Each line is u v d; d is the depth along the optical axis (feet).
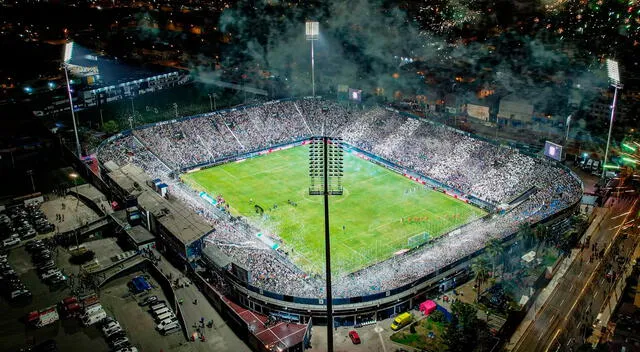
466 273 301.84
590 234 354.95
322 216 390.42
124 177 384.68
